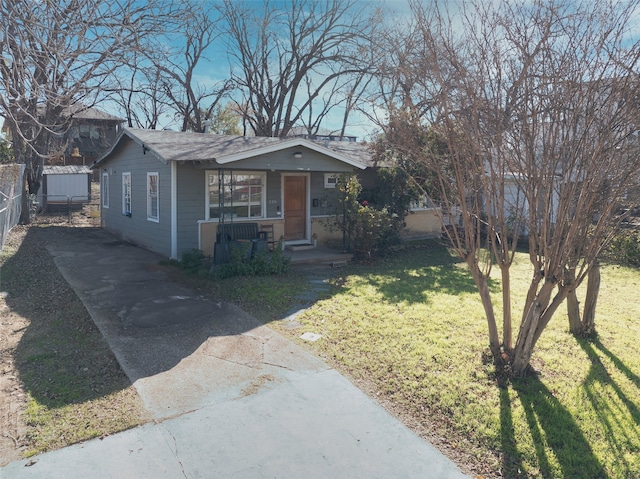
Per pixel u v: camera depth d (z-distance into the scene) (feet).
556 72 13.24
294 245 44.70
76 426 12.91
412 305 25.27
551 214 14.67
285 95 92.43
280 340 19.79
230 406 14.16
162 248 40.68
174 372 16.46
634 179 13.29
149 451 11.83
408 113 18.17
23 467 11.12
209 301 25.81
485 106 14.12
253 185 42.14
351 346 19.10
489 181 15.98
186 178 38.32
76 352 18.17
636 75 12.49
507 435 12.81
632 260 37.45
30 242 45.47
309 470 11.25
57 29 20.47
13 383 15.51
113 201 54.49
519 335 16.14
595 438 12.76
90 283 29.50
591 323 20.57
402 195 43.98
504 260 16.34
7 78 20.36
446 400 14.55
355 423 13.37
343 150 52.60
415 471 11.34
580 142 13.29
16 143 57.88
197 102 95.04
